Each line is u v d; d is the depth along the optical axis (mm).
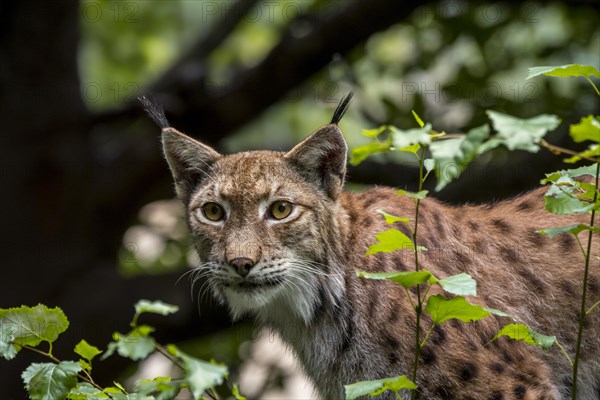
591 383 8430
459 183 13039
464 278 5445
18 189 13625
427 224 8141
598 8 14094
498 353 7688
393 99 13914
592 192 5391
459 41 14594
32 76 13641
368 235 8055
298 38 13578
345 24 13422
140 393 5758
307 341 8188
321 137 8023
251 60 17328
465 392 7535
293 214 7910
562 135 12836
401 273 5426
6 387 13000
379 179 13406
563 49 13922
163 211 16219
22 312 5805
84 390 6004
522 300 8102
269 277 7766
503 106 13023
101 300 13312
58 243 13742
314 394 8422
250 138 17422
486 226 8367
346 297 7922
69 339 13109
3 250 13562
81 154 13820
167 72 14281
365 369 7848
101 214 14031
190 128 13781
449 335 7566
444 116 13828
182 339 13281
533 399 7535
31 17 13516
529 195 8836
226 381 11836
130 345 5445
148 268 14867
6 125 13578
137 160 13898
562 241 8312
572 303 8219
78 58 14000
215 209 8102
